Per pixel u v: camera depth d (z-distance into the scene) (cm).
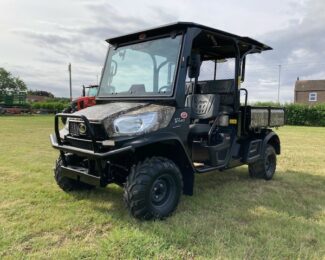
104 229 318
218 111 451
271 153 561
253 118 496
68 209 368
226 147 451
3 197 406
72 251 270
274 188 494
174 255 268
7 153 736
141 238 293
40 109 3441
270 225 338
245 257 267
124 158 354
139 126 327
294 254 275
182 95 364
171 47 374
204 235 307
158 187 340
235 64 472
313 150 934
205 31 397
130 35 405
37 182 479
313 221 356
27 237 297
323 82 4084
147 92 380
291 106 2639
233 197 437
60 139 375
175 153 366
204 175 573
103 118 325
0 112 2823
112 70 426
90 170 351
